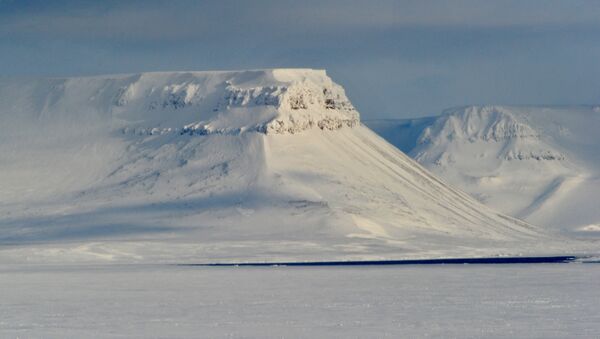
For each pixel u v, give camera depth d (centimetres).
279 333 14588
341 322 15600
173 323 15662
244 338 14200
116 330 15050
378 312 16738
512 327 14938
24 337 14512
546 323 15300
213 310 17225
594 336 14125
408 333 14525
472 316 16125
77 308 17700
